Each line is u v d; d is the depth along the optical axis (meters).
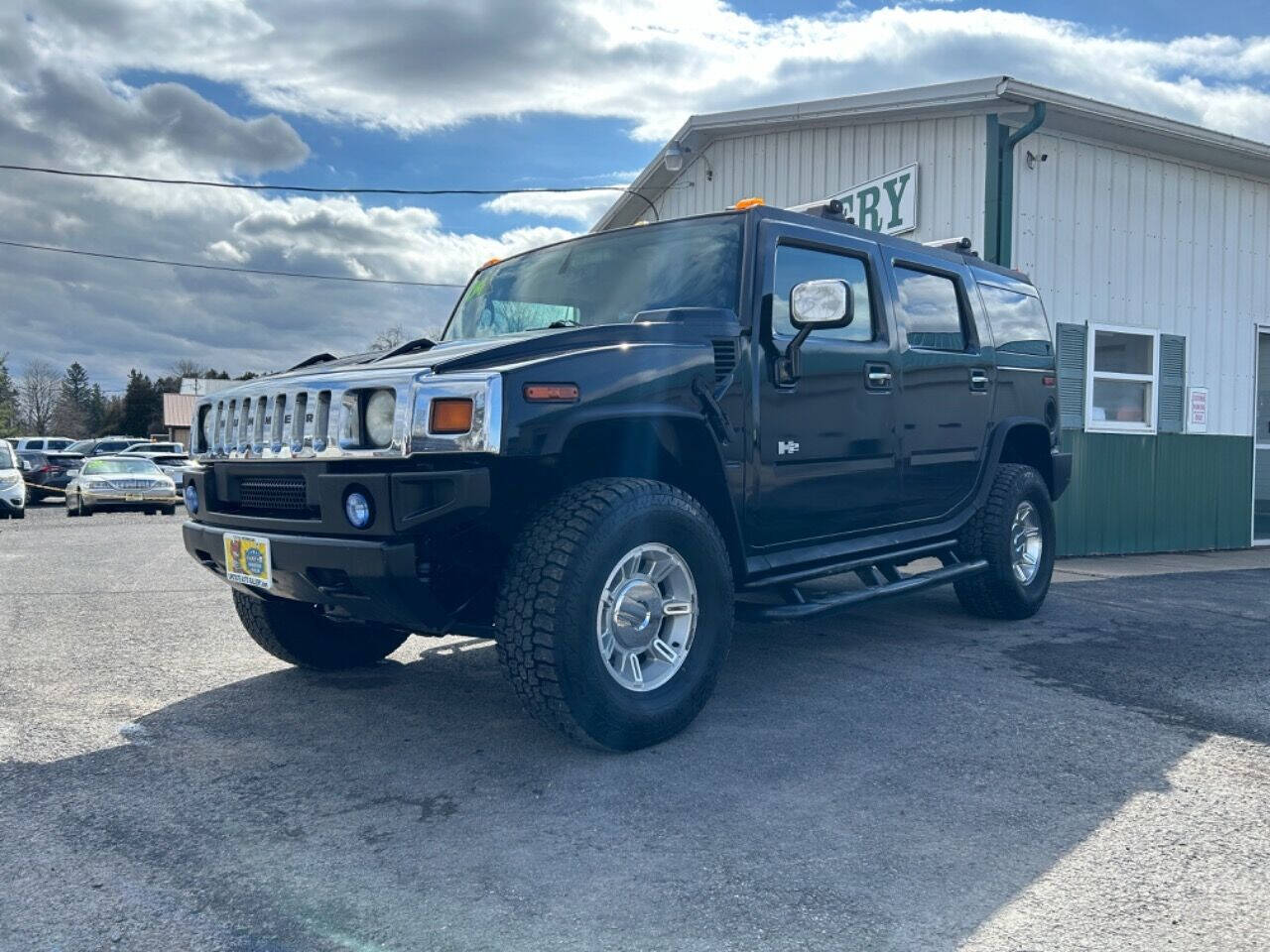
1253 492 11.52
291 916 2.39
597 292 4.57
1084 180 9.91
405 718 4.02
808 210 4.94
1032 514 6.05
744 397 4.00
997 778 3.30
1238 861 2.70
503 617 3.29
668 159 12.41
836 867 2.64
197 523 4.21
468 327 5.12
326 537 3.41
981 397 5.55
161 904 2.46
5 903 2.46
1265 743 3.71
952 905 2.44
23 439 34.53
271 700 4.30
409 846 2.78
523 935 2.29
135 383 93.62
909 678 4.59
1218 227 11.07
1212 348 11.07
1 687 4.55
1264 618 6.28
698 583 3.68
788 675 4.65
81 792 3.22
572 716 3.30
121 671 4.86
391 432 3.28
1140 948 2.24
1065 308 9.82
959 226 9.51
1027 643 5.41
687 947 2.24
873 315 4.82
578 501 3.41
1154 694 4.36
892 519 4.94
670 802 3.08
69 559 10.15
